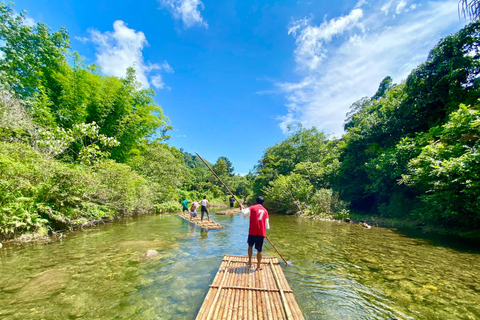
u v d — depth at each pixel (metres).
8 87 9.22
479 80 8.99
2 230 5.60
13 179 6.06
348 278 4.11
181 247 6.11
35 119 9.55
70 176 7.47
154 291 3.49
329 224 11.09
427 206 8.70
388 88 19.36
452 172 6.52
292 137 25.11
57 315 2.76
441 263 4.83
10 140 7.85
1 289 3.41
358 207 15.75
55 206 7.21
